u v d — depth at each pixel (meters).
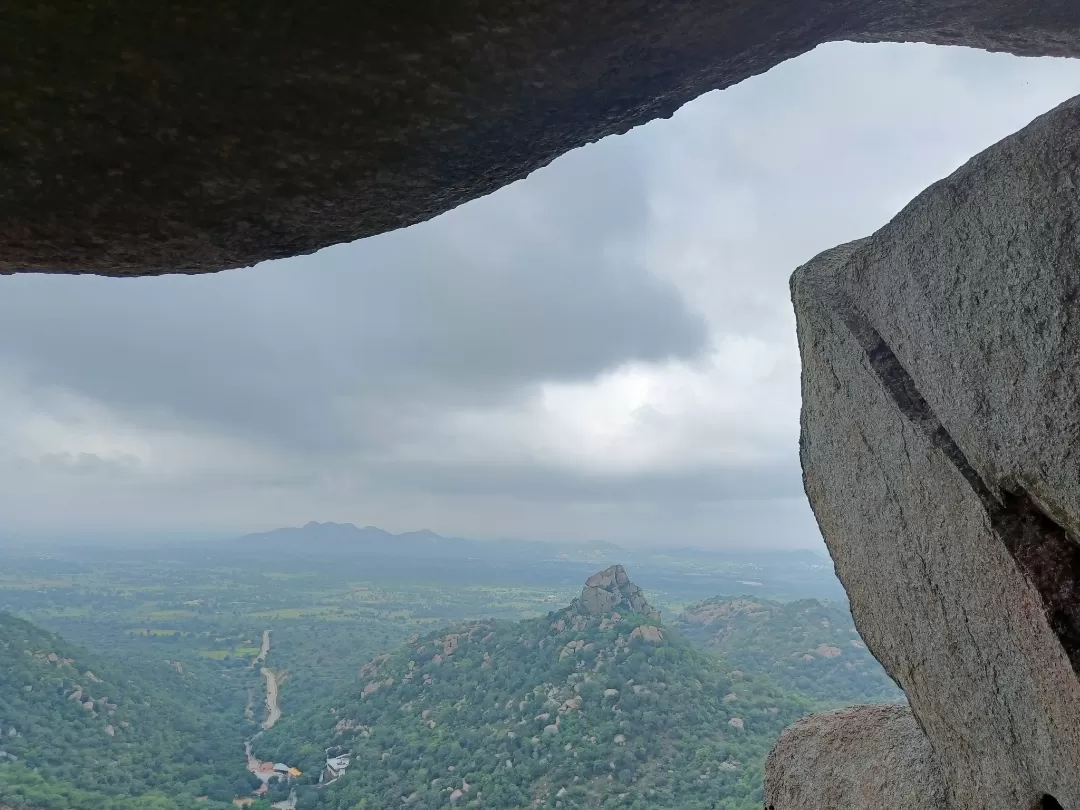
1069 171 1.65
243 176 2.57
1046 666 1.92
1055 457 1.75
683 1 2.21
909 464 2.41
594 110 2.61
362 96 2.33
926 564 2.41
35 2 1.97
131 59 2.15
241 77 2.24
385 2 2.04
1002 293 1.87
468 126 2.53
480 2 2.08
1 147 2.39
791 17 2.45
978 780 2.38
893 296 2.40
